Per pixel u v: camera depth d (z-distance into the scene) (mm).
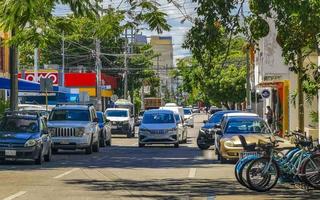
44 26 15922
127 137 52750
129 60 90375
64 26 16266
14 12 11023
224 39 16453
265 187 17047
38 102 56062
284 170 17266
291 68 20031
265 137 24766
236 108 90000
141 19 15500
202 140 35500
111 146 39750
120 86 93125
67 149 33438
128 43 84062
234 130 26547
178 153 32562
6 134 25000
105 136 38719
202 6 14820
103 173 21750
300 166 17172
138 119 62844
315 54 27125
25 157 24594
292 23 16688
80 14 12062
